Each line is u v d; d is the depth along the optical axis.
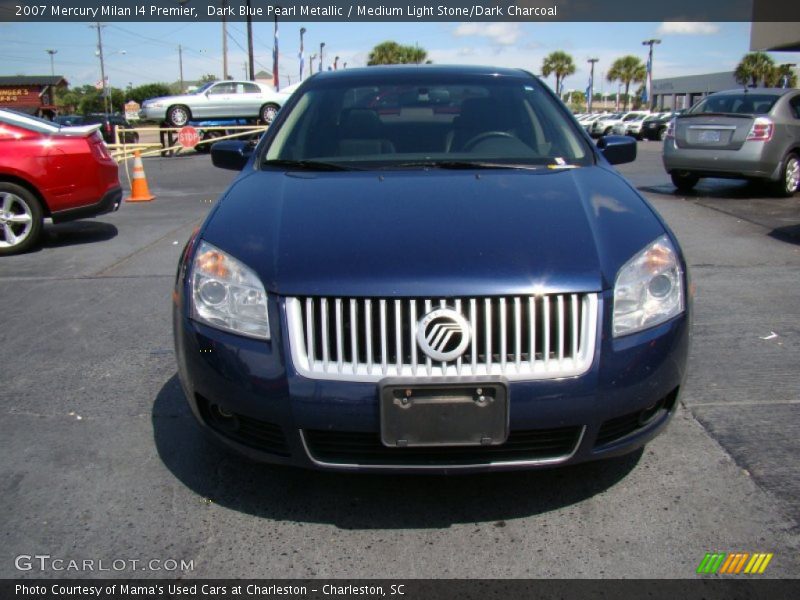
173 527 2.58
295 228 2.63
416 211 2.71
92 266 6.59
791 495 2.70
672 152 10.66
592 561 2.36
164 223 8.96
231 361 2.42
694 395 3.56
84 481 2.89
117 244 7.62
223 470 2.96
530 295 2.30
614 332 2.38
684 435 3.16
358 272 2.35
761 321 4.62
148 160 20.20
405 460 2.38
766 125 9.83
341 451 2.40
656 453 3.02
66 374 3.99
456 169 3.29
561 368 2.32
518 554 2.41
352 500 2.73
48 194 7.28
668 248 2.62
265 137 3.71
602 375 2.34
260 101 23.36
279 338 2.37
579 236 2.53
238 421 2.52
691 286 2.69
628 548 2.42
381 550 2.44
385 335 2.29
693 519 2.57
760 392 3.57
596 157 3.49
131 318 4.98
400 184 3.01
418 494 2.77
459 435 2.31
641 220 2.72
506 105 3.81
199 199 11.30
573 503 2.69
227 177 14.95
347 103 3.83
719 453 3.00
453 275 2.31
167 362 4.15
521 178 3.08
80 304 5.35
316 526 2.58
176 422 3.39
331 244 2.51
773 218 8.40
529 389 2.29
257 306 2.42
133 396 3.69
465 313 2.30
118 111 76.69
